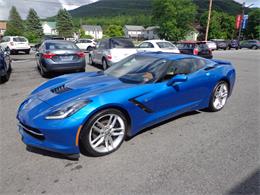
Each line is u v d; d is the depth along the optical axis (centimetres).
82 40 2602
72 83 360
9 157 299
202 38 7181
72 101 290
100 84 345
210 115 461
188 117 446
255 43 3719
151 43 1131
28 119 288
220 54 2367
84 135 285
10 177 259
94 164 286
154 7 5531
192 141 349
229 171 274
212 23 6969
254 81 855
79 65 848
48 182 252
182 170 276
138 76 370
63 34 8475
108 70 431
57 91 332
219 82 468
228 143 344
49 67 804
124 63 431
